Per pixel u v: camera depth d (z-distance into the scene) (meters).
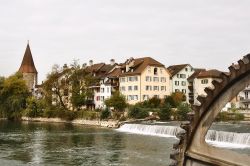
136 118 78.06
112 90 104.06
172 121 75.50
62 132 63.22
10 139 52.41
